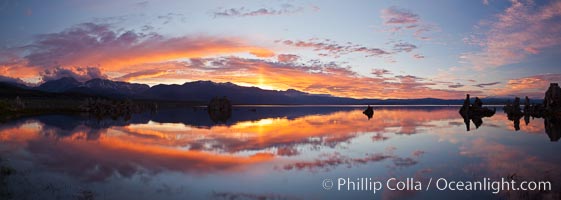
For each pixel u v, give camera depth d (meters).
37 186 12.90
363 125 45.50
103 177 14.53
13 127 39.75
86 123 47.75
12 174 14.91
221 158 19.34
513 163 17.78
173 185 13.32
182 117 67.75
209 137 30.33
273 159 19.02
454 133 33.94
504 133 34.00
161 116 71.69
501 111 99.12
